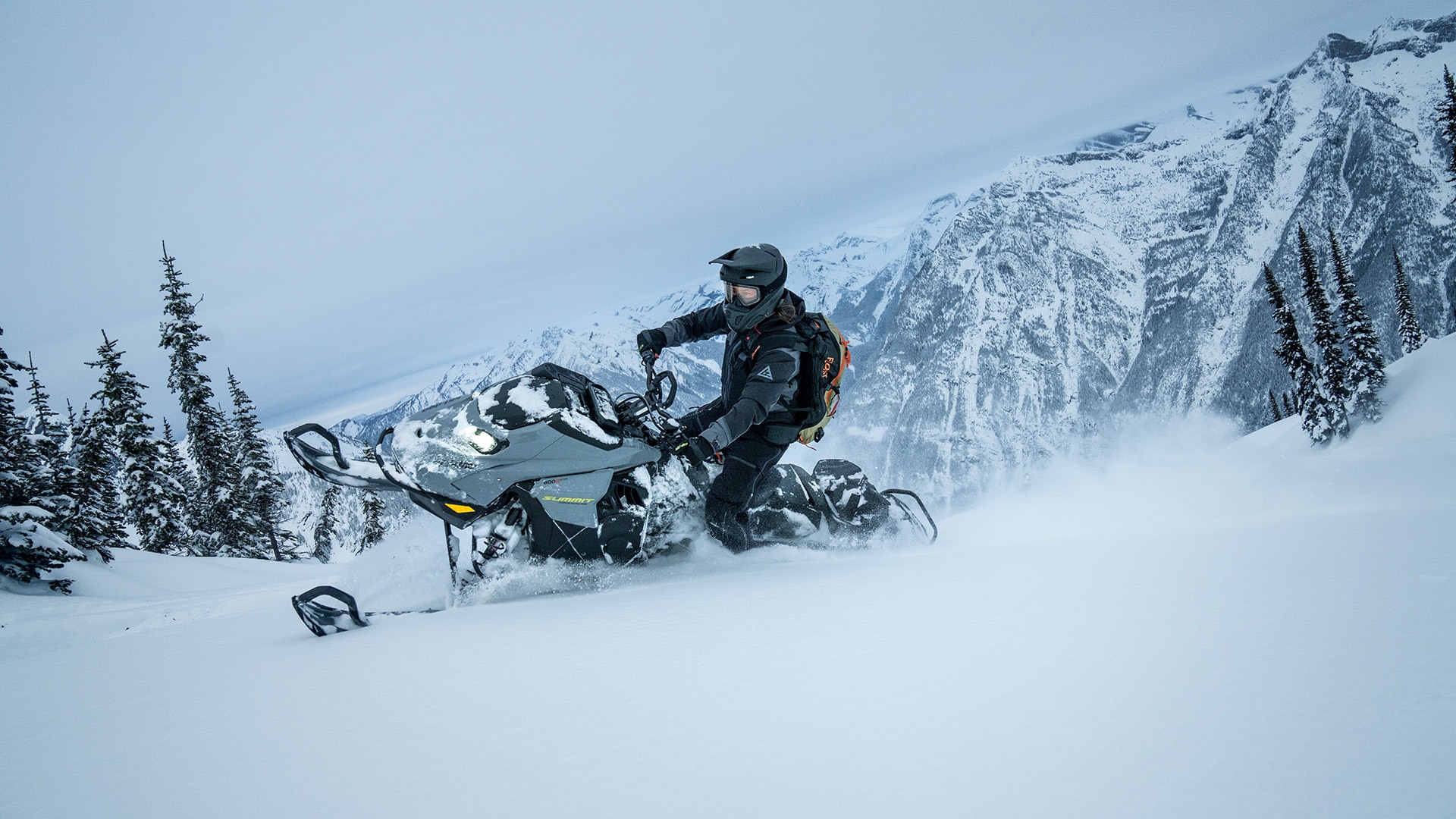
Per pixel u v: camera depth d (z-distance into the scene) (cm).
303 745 149
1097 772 102
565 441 369
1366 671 124
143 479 3409
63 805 130
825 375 411
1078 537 380
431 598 362
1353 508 380
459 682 186
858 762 113
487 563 368
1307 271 5312
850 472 486
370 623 304
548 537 366
